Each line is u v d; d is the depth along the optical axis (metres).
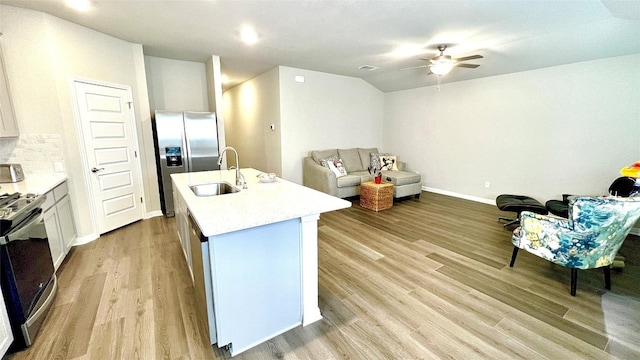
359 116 6.41
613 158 3.59
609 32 3.02
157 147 4.34
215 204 1.92
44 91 2.94
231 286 1.62
